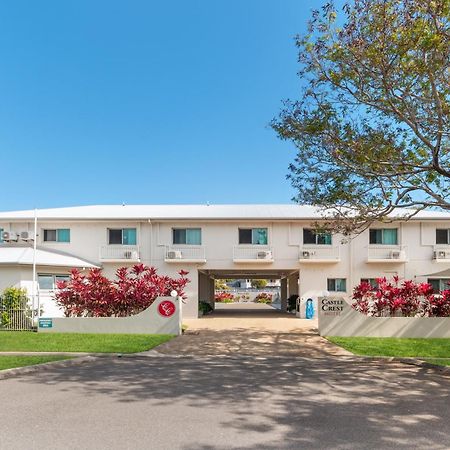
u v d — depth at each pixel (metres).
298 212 25.58
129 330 16.81
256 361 11.93
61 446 5.25
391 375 10.03
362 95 11.55
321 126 11.85
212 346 14.22
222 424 6.14
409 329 16.16
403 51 9.90
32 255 22.00
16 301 18.23
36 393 8.02
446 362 11.36
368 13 10.23
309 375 9.95
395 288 17.69
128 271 24.38
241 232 24.91
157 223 24.77
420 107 11.13
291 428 5.98
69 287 18.28
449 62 9.84
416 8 9.62
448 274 19.55
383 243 24.56
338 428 5.99
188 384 8.84
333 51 11.09
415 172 12.17
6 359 11.33
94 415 6.56
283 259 24.47
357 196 13.50
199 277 29.08
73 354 12.28
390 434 5.75
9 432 5.77
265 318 23.66
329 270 24.30
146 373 10.04
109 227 24.92
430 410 6.96
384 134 12.00
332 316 16.45
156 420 6.30
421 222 24.42
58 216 24.70
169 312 16.73
